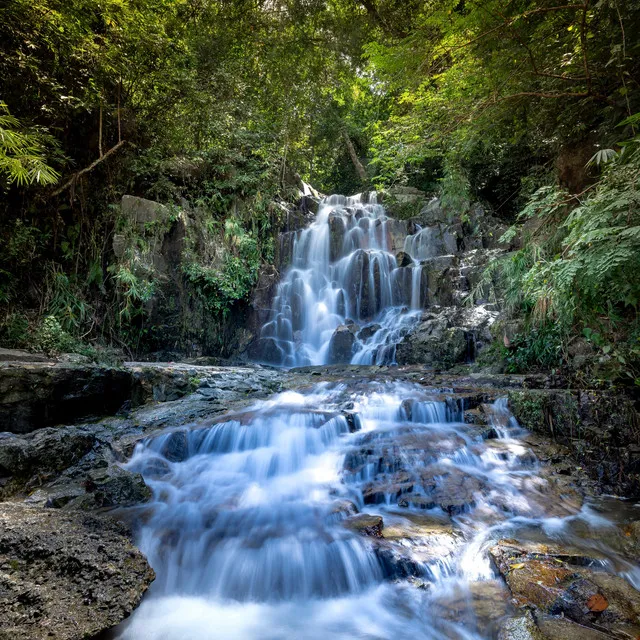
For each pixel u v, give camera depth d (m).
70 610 2.56
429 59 5.18
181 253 10.01
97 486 4.27
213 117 11.40
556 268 4.15
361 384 7.00
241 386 7.18
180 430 5.33
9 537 3.01
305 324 11.33
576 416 5.22
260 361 10.63
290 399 6.64
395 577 3.20
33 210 8.45
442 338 8.32
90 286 9.16
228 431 5.38
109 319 9.02
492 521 3.90
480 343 8.12
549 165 9.12
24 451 4.55
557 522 3.90
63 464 4.79
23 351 6.55
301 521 3.81
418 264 11.01
